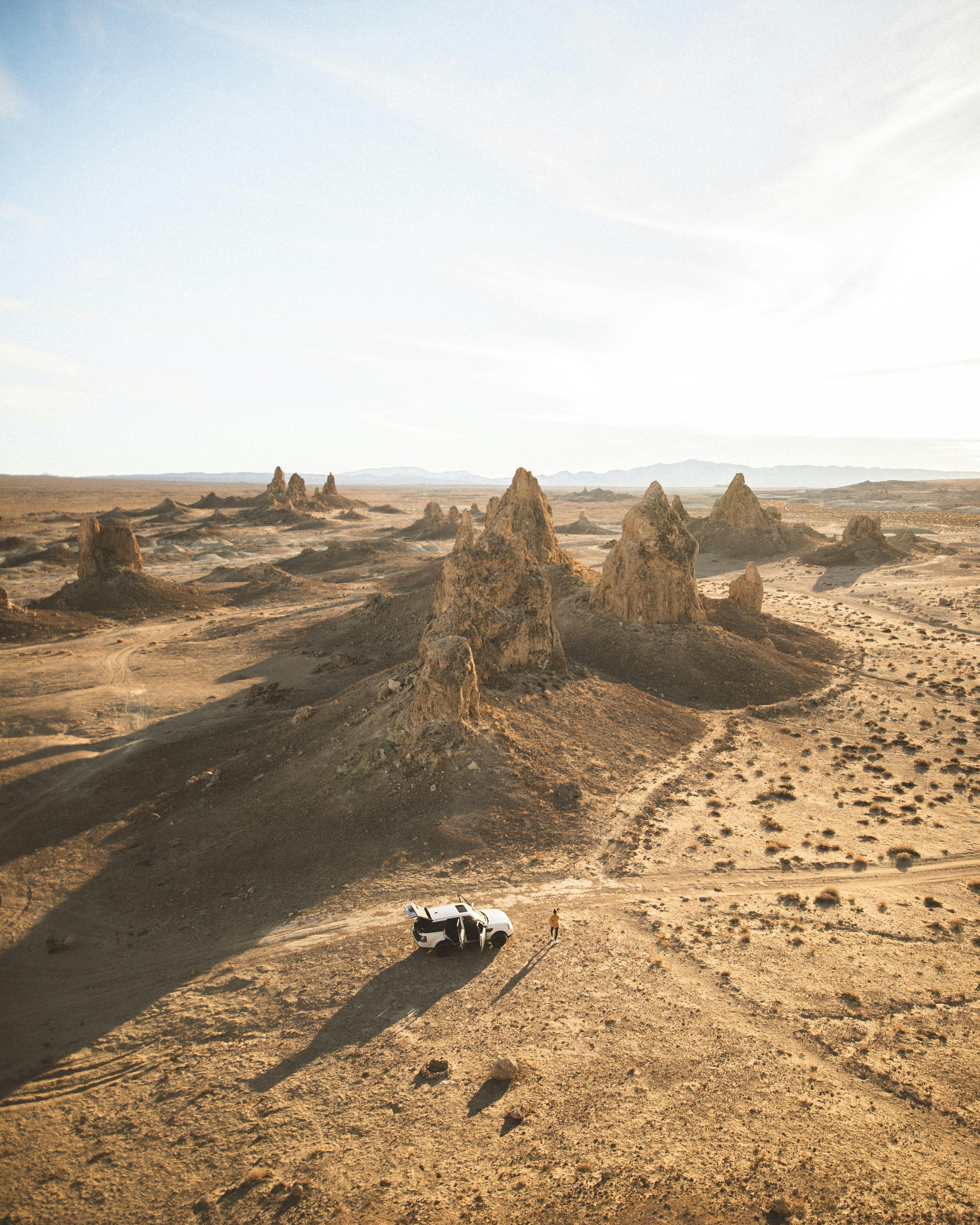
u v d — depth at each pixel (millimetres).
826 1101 16688
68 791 39844
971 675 58156
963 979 21500
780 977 21688
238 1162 15820
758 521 135000
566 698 43562
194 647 73062
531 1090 17281
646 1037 19094
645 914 25531
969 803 35156
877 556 114750
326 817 32438
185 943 25500
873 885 27656
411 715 36469
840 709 50312
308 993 21875
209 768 41625
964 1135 15641
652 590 58812
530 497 71562
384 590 105250
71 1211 14852
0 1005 22766
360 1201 14438
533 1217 13789
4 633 77250
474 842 30281
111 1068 19484
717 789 36844
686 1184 14438
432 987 21703
